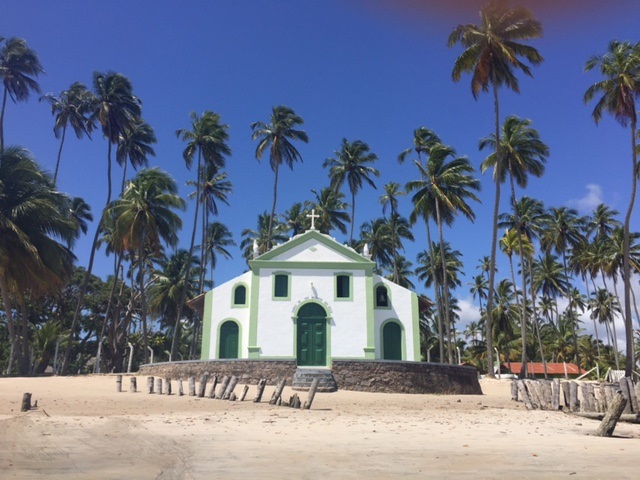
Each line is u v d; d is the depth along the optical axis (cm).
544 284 6625
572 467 783
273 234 6116
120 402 1816
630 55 3656
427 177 4291
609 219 6303
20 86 4191
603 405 1738
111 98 4409
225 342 3148
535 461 834
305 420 1486
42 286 3069
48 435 1094
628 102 3609
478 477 706
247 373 2547
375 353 3081
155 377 2708
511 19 3503
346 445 1009
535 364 7581
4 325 5634
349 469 759
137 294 6328
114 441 1025
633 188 3684
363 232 6412
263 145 4853
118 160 4747
